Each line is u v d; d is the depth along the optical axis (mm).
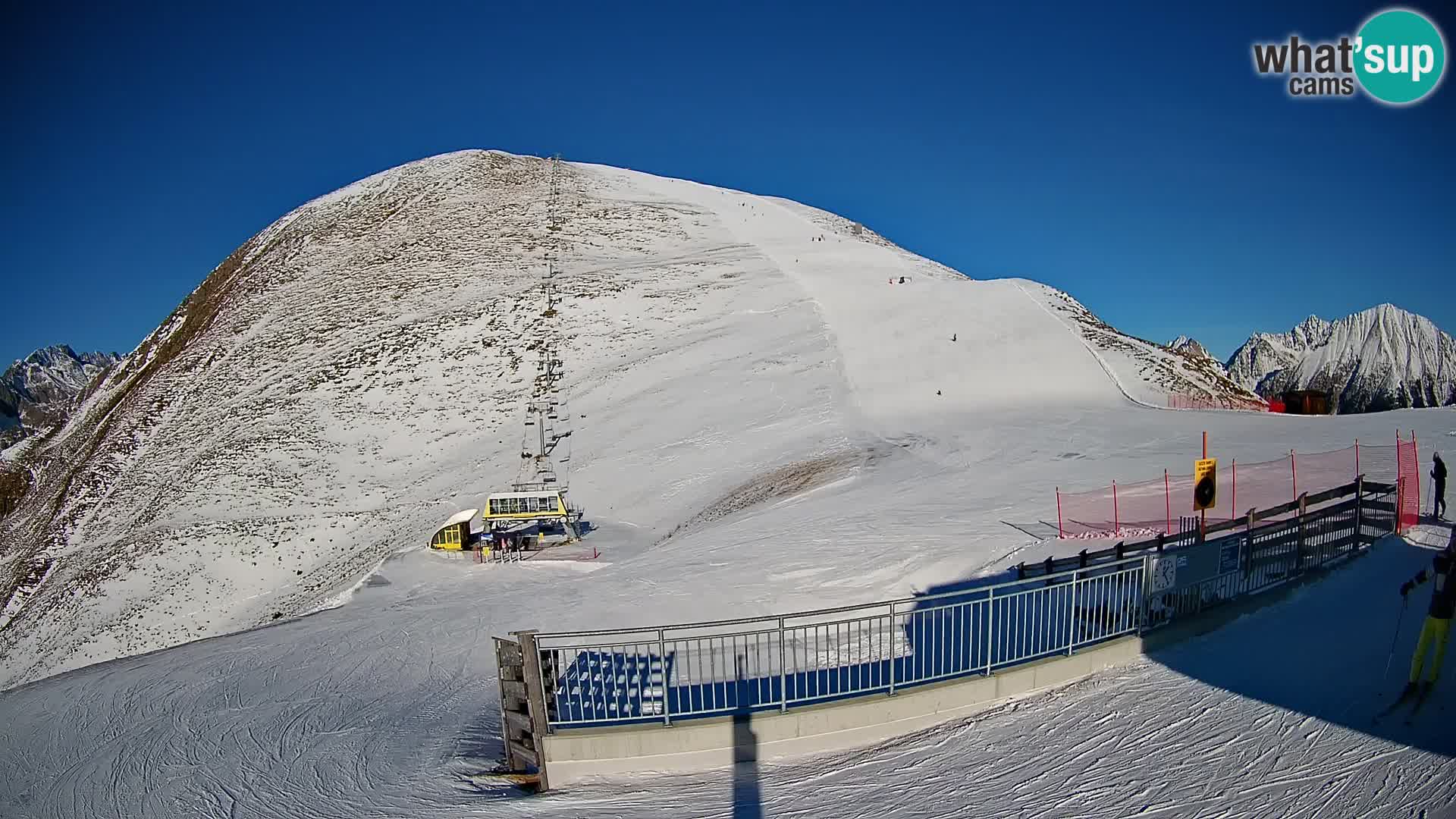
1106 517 17641
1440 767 6219
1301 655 8797
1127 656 9570
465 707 12734
